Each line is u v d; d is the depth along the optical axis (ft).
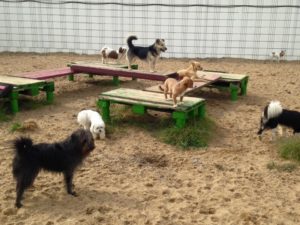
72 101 17.63
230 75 19.60
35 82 15.85
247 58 32.24
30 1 32.63
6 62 27.37
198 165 11.07
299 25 30.96
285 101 18.67
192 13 31.94
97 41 33.42
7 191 9.05
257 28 31.58
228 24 31.83
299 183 10.10
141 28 32.83
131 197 9.04
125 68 21.50
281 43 31.55
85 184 9.65
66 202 8.71
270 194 9.43
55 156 8.44
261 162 11.41
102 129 12.53
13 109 15.19
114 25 32.99
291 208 8.77
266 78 24.02
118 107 15.97
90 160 11.12
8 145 11.97
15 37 33.58
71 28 33.30
